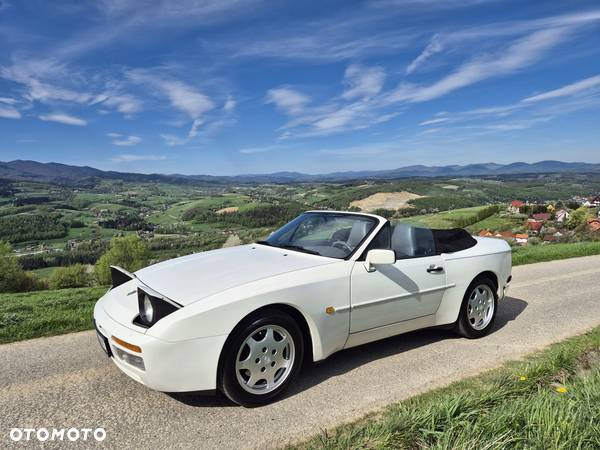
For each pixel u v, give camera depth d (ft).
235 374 9.57
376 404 10.19
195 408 9.93
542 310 19.51
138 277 11.82
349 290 11.56
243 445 8.42
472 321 15.29
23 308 19.13
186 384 9.23
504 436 7.85
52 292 31.22
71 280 178.19
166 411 9.75
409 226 14.12
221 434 8.82
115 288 12.12
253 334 9.87
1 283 132.05
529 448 7.55
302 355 10.66
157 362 8.97
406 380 11.59
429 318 13.91
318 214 15.19
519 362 12.92
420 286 13.29
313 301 10.80
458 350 14.02
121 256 185.37
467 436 7.80
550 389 10.43
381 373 12.06
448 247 14.79
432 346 14.40
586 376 11.22
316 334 10.95
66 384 11.10
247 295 9.75
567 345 14.30
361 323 11.96
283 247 13.78
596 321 17.52
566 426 7.98
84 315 17.29
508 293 23.22
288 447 8.36
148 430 8.93
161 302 9.35
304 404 10.18
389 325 12.75
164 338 8.96
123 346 9.35
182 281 10.63
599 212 283.59
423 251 13.99
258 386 10.09
